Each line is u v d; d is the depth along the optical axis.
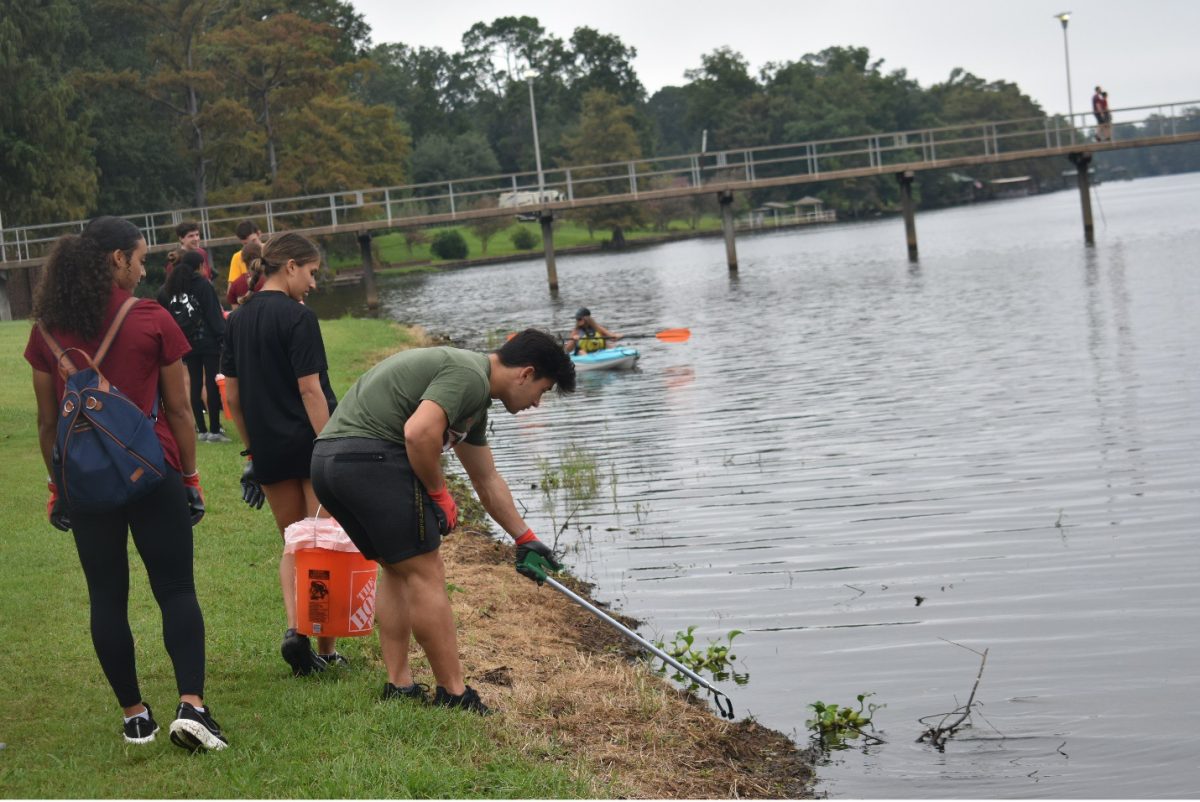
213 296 12.10
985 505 10.53
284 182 61.69
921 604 8.08
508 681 6.26
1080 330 22.44
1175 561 8.64
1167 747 5.84
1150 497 10.42
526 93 132.62
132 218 57.91
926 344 22.34
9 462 10.81
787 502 11.07
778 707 6.52
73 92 52.59
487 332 29.16
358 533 5.26
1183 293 27.38
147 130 61.34
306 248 6.04
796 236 87.31
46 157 50.78
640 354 23.84
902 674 6.91
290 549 5.70
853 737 6.11
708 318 30.59
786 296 35.78
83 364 4.68
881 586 8.50
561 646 7.21
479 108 138.62
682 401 17.73
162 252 56.78
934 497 10.92
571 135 118.44
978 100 149.00
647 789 5.16
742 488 11.76
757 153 127.88
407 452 5.07
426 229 101.62
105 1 59.41
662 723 5.98
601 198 43.72
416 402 5.16
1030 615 7.74
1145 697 6.42
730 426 15.36
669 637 7.66
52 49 54.84
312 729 5.02
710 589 8.61
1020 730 6.08
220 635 6.36
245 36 61.06
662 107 177.25
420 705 5.38
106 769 4.64
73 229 50.97
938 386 17.41
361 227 42.31
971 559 9.00
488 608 7.71
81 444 4.59
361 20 100.69
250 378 5.95
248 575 7.59
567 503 11.48
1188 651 7.00
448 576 8.37
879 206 128.38
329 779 4.51
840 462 12.66
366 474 5.11
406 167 102.69
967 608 7.95
